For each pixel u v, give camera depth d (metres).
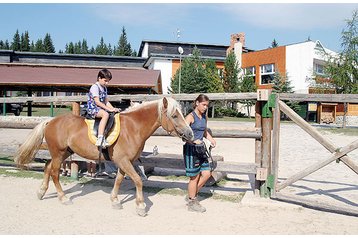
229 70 36.47
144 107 5.32
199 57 37.31
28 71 23.31
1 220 4.81
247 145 14.48
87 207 5.49
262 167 5.97
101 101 5.54
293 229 4.60
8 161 9.38
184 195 6.30
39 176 7.66
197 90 35.06
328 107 30.97
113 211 5.30
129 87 21.53
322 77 25.00
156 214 5.18
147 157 6.87
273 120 5.86
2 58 38.94
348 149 5.15
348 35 22.69
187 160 5.22
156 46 44.81
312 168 5.55
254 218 5.05
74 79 21.78
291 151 12.53
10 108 22.94
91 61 42.12
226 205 5.71
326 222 4.92
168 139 15.73
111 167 7.55
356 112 31.17
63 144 5.62
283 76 34.25
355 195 6.53
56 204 5.63
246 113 37.44
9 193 6.27
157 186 6.99
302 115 32.38
